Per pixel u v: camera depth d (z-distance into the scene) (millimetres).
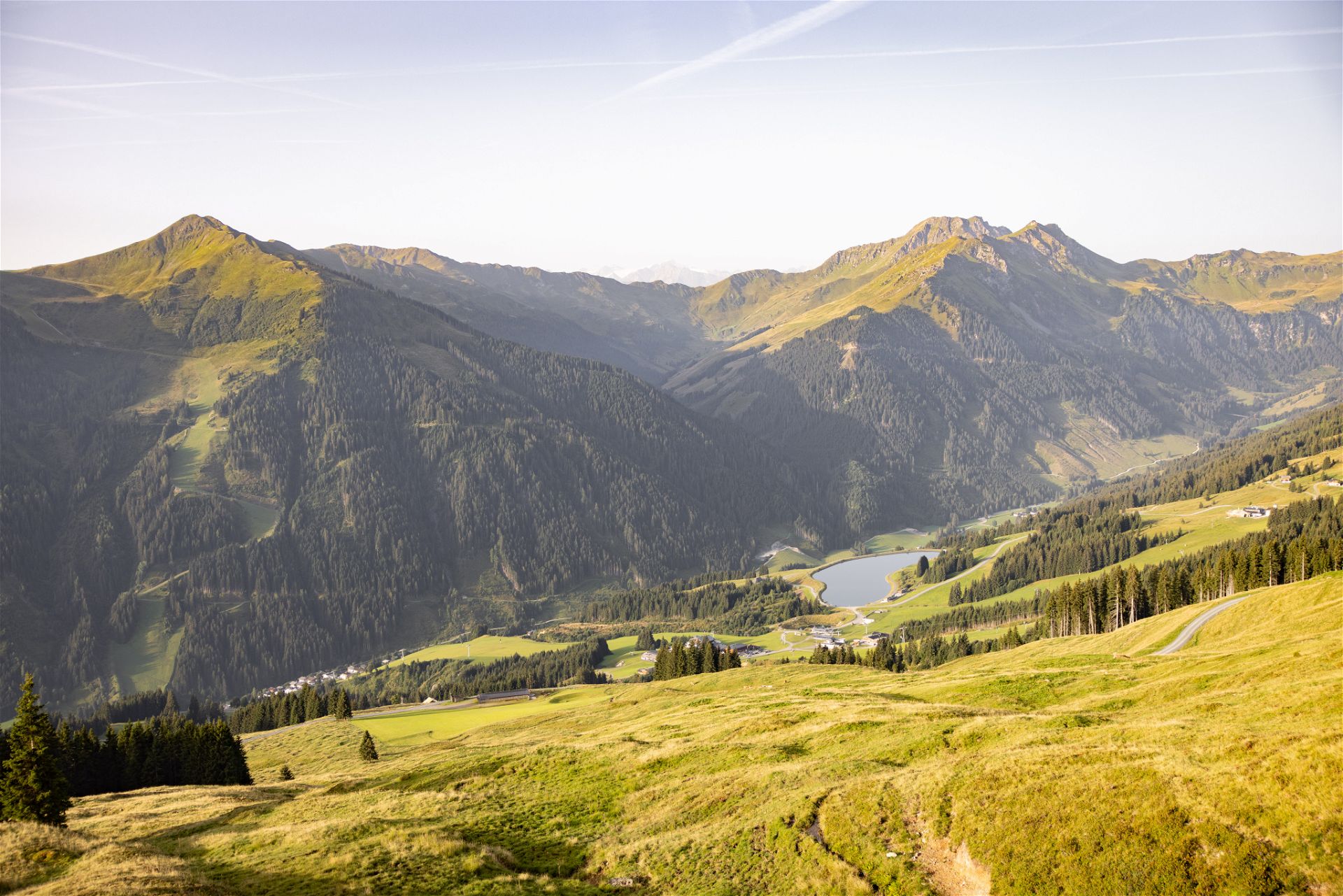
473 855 43344
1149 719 45219
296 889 39688
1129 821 30875
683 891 38594
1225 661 63438
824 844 38781
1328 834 26766
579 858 45250
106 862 43344
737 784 50562
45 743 59062
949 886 32719
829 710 69938
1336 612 76750
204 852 51750
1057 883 30172
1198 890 27297
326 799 66125
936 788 38969
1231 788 30344
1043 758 38250
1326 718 35125
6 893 40281
